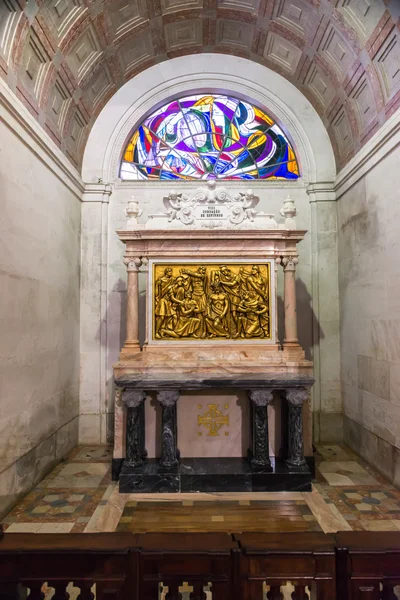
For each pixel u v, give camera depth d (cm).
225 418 518
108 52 600
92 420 656
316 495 459
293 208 548
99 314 666
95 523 396
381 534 207
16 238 425
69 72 546
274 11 586
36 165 480
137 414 484
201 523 400
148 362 508
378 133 501
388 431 495
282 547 194
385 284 497
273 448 520
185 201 548
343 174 629
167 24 620
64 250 586
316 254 673
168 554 189
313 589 189
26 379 452
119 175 698
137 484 467
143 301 669
